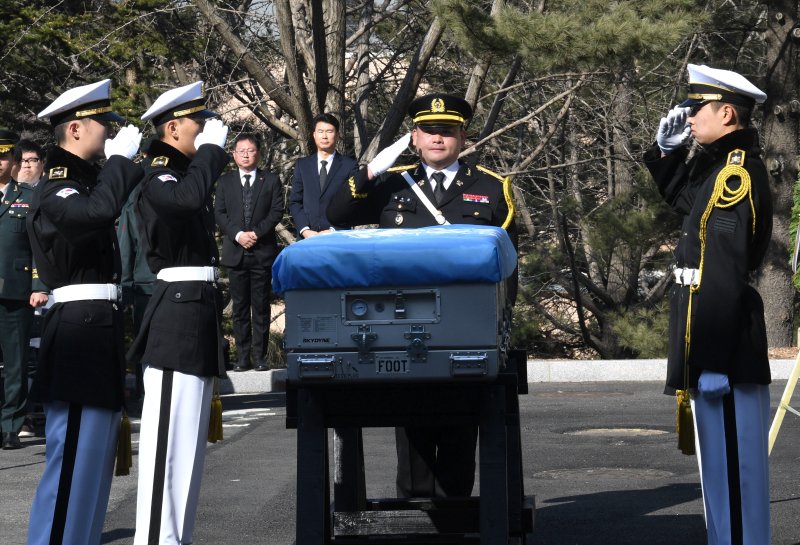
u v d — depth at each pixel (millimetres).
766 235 6152
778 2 24719
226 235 16594
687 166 6559
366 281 5266
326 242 5383
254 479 10203
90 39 24047
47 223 6238
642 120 27531
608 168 30062
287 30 21047
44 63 24656
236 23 24297
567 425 13352
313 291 5324
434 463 7148
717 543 6152
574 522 8336
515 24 18125
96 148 6391
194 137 6910
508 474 6145
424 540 6387
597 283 29734
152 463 6691
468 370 5219
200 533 8164
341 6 21781
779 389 16250
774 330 24797
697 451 6320
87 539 6254
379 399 5551
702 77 6258
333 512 6586
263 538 8008
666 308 26156
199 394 6797
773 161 24656
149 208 6777
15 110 26047
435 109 6840
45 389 6223
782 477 9891
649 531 8023
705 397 6125
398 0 26984
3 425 12250
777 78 24875
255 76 21484
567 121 28188
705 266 6000
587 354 31828
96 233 6152
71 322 6234
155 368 6746
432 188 6918
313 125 21609
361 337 5277
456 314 5246
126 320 21203
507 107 28859
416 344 5246
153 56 24859
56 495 6195
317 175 14016
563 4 19594
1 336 12164
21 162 12227
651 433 12602
